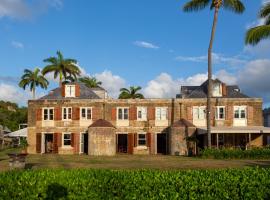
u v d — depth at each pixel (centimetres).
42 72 7725
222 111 5206
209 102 4394
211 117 5200
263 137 5141
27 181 1026
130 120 5356
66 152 5362
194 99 5278
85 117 5412
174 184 1041
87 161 3625
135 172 1188
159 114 5328
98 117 5391
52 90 5944
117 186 1034
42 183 1009
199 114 5250
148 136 5306
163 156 4616
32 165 3083
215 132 4653
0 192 962
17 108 12350
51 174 1120
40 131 5447
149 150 5288
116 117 5378
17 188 983
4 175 1099
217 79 5578
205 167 2783
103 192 997
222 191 1006
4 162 3394
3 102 12131
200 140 5247
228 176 1117
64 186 993
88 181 1044
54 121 5434
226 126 5147
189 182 1052
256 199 996
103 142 5028
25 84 8744
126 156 4650
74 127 5403
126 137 5684
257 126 5122
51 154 5169
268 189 1036
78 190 992
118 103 5403
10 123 10175
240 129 4738
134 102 5375
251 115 5178
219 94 5506
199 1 4312
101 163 3325
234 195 1000
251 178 1105
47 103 5478
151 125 5316
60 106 5453
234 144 5162
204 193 995
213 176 1129
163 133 5297
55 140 5409
